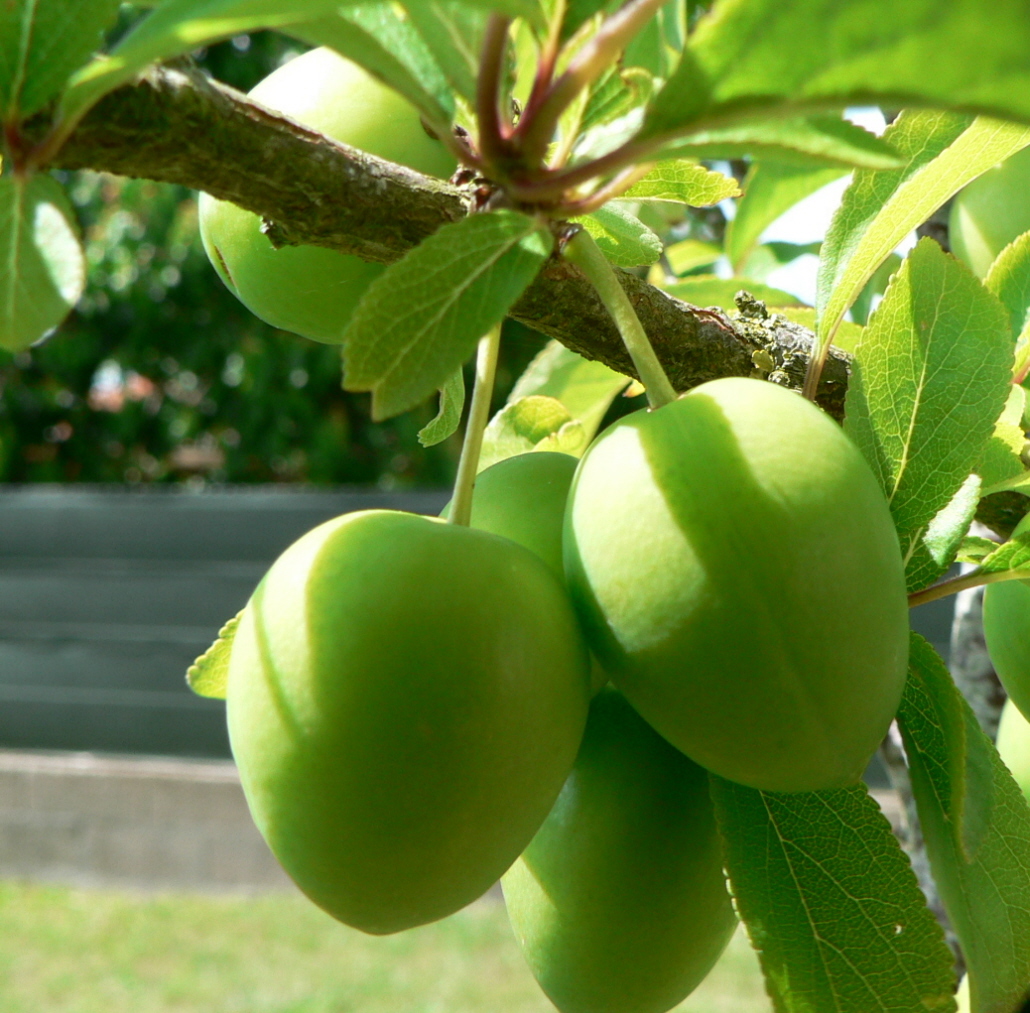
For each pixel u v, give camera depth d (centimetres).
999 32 11
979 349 18
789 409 16
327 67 21
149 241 152
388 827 15
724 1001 80
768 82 12
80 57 14
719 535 15
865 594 15
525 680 16
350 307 21
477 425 18
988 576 18
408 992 83
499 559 16
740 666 15
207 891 100
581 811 18
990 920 17
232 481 156
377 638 15
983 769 17
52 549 117
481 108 15
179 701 113
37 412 167
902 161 14
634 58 29
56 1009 80
